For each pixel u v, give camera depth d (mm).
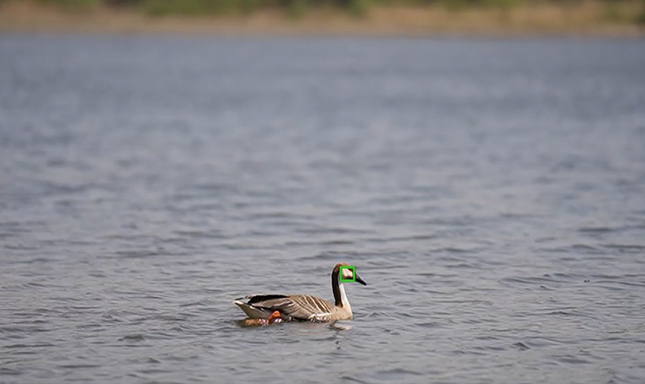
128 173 36781
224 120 56562
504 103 68062
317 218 29062
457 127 54031
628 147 45000
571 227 27797
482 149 44656
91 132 49469
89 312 19328
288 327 18469
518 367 16641
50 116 56656
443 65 102938
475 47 126875
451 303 20266
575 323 18969
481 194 33156
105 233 26625
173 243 25594
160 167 38375
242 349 17266
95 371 16188
